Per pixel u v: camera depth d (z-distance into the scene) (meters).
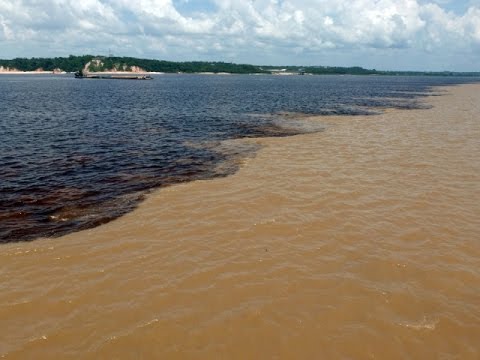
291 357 8.25
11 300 9.95
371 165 21.50
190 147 27.17
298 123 38.12
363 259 11.93
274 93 85.00
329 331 8.97
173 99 66.38
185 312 9.55
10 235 13.41
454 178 19.23
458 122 37.16
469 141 27.75
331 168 20.97
